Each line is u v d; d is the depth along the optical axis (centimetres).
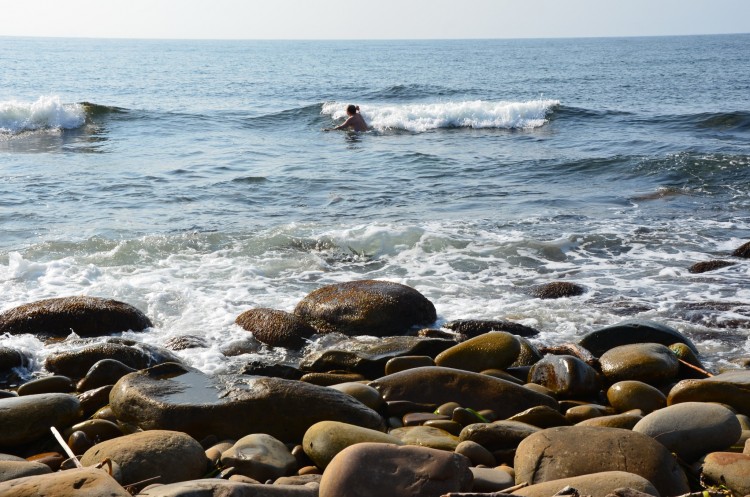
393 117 2316
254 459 417
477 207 1280
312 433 440
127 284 858
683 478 390
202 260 961
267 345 703
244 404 482
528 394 544
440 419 506
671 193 1365
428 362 622
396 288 762
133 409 490
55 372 628
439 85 3869
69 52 11812
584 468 389
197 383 518
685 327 741
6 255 952
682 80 4475
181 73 5212
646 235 1094
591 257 995
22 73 5044
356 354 639
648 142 1920
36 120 2084
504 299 832
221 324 748
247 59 8556
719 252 1011
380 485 349
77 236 1058
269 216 1208
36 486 329
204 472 413
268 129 2216
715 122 2209
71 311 722
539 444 408
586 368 586
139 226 1122
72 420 488
